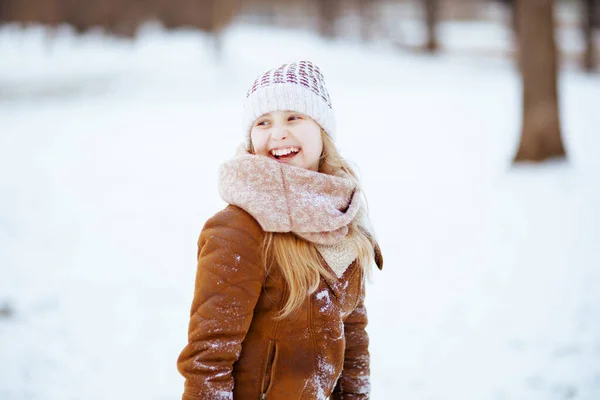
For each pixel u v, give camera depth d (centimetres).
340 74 2155
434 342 381
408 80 2022
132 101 1670
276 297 127
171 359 369
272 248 126
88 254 553
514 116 1292
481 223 605
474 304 429
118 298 457
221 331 119
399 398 321
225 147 1081
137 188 795
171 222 649
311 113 137
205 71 2133
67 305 443
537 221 596
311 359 128
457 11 4466
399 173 849
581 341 366
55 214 676
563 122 1178
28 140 1139
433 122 1270
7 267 515
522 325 393
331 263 131
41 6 2823
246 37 3297
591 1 2169
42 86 1869
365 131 1197
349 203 135
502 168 835
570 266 479
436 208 670
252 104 138
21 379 340
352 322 154
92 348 381
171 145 1100
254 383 127
